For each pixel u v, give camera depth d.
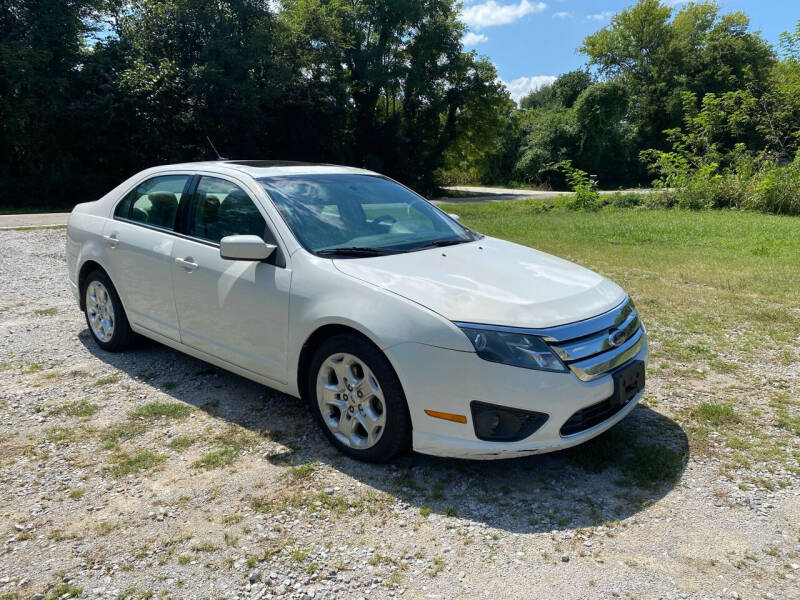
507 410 2.87
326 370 3.39
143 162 28.00
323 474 3.19
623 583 2.38
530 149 51.22
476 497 2.98
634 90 56.97
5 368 4.66
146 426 3.72
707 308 6.48
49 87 23.97
